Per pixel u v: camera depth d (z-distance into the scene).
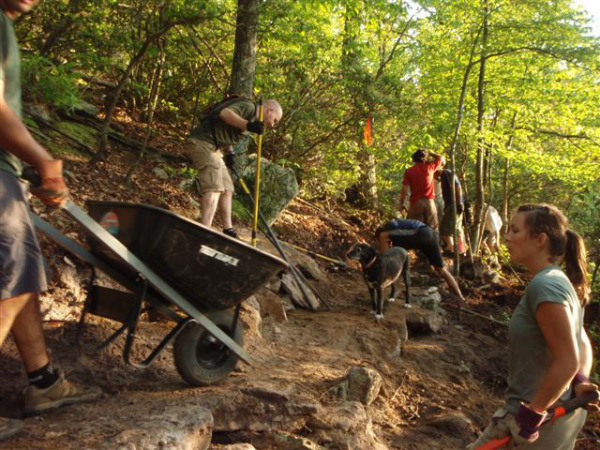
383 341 5.75
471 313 7.84
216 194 5.54
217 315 3.69
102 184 6.54
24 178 2.51
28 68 5.54
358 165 11.47
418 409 4.92
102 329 4.19
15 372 3.38
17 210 2.49
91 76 8.28
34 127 6.75
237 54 7.84
